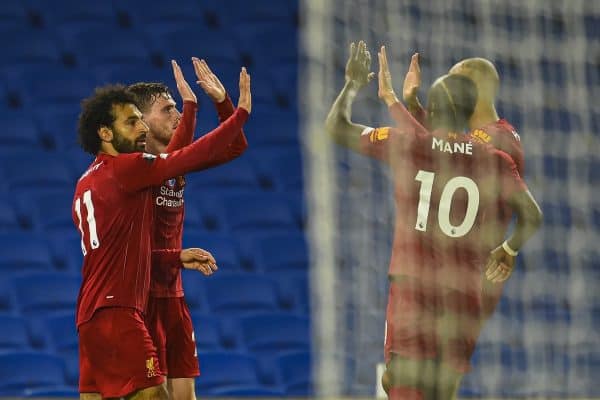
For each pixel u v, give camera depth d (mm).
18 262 32688
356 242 24312
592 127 30859
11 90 39688
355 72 16391
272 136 39031
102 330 14469
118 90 15398
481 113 16562
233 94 40812
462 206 15484
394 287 15492
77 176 36562
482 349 25281
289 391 28266
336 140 16156
